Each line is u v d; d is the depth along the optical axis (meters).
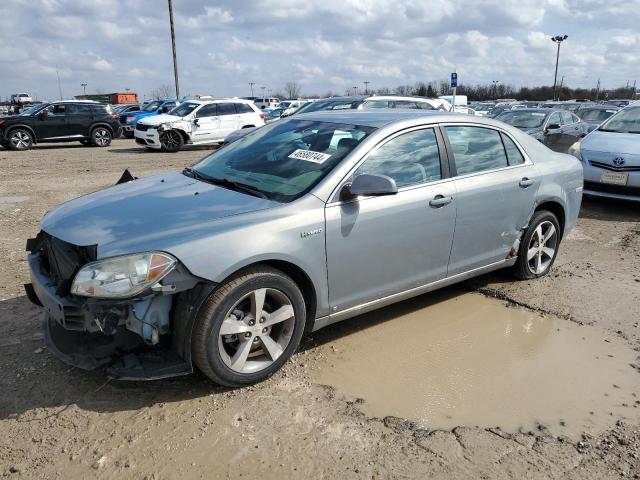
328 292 3.59
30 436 2.86
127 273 2.87
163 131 17.62
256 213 3.29
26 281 4.97
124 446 2.80
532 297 4.89
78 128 20.17
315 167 3.71
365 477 2.63
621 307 4.71
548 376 3.60
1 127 18.91
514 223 4.80
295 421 3.03
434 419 3.10
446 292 4.99
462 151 4.38
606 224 7.66
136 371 3.00
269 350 3.37
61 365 3.53
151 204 3.48
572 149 8.75
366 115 4.35
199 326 3.05
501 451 2.85
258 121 19.27
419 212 3.93
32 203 8.65
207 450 2.78
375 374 3.55
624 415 3.20
